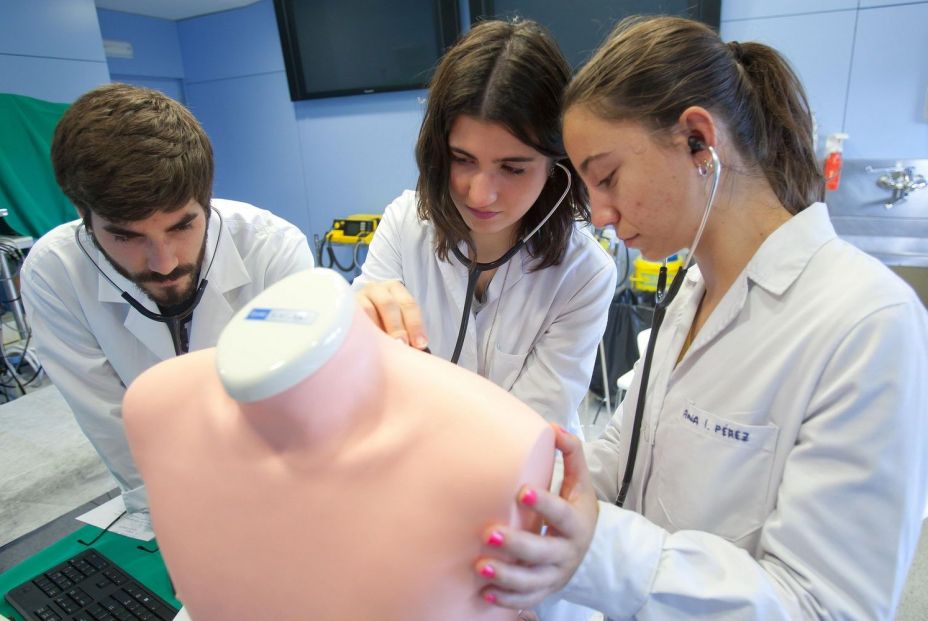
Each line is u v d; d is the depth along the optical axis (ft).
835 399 1.76
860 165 8.52
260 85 13.82
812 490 1.78
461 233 2.99
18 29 10.14
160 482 1.71
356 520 1.46
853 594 1.74
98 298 3.55
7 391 8.88
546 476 1.54
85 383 3.84
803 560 1.81
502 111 2.40
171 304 3.19
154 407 1.76
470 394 1.50
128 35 13.87
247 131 14.43
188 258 2.96
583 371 3.48
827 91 8.69
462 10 10.57
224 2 12.96
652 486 2.46
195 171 2.73
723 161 1.95
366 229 12.44
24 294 3.71
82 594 2.93
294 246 3.97
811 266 1.96
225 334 1.42
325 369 1.39
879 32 8.17
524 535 1.41
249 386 1.32
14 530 5.15
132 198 2.52
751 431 2.00
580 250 3.39
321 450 1.50
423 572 1.41
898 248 8.59
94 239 2.93
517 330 3.53
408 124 12.03
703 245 2.21
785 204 2.09
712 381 2.16
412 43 10.98
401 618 1.42
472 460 1.40
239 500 1.58
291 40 12.09
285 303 1.47
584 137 2.00
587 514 1.77
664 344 2.58
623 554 1.81
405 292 2.26
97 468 5.78
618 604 1.85
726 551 1.91
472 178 2.68
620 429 2.99
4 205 10.05
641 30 1.95
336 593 1.46
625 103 1.86
